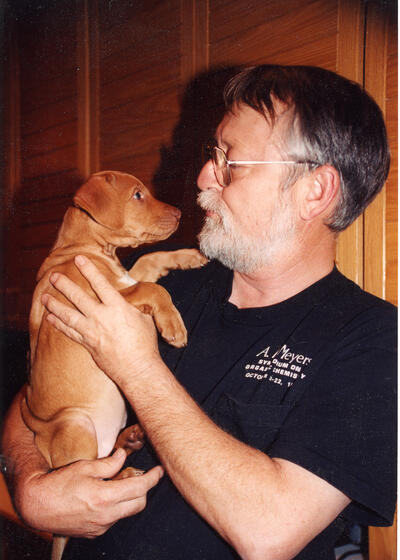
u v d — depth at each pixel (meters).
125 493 1.25
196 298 1.67
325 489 1.05
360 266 2.02
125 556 1.27
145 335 1.30
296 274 1.50
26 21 3.62
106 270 1.74
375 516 1.11
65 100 3.39
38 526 1.31
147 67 2.86
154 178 2.75
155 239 1.86
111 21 3.04
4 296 3.54
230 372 1.36
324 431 1.10
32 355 1.73
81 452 1.58
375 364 1.17
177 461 1.09
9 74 3.67
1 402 2.25
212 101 2.52
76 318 1.32
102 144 3.18
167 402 1.18
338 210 1.48
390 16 1.92
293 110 1.42
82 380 1.65
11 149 3.65
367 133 1.47
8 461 1.52
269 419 1.22
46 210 3.55
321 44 2.11
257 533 1.00
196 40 2.59
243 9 2.38
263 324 1.42
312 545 1.18
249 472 1.05
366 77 1.98
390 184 1.93
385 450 1.08
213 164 1.58
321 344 1.27
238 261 1.49
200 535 1.22
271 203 1.45
